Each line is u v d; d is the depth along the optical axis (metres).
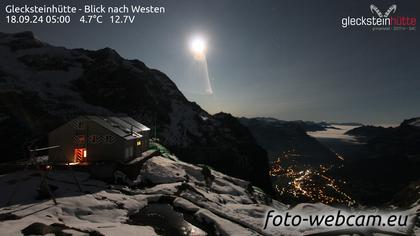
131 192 29.61
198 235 20.02
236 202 34.69
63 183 28.55
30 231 15.41
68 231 16.42
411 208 28.28
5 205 21.91
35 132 69.81
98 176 32.28
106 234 16.81
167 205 26.70
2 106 75.88
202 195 31.86
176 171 41.16
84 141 36.47
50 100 91.06
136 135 41.94
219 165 88.31
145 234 18.22
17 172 31.80
